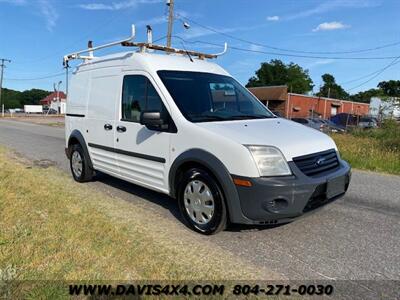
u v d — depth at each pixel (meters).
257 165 3.85
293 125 4.92
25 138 16.38
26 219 4.57
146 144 5.09
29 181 6.71
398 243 4.27
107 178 7.31
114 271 3.36
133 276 3.30
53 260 3.50
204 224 4.34
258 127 4.50
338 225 4.83
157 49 5.85
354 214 5.33
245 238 4.31
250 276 3.41
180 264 3.58
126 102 5.52
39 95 115.62
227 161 4.00
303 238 4.36
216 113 4.88
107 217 4.86
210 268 3.53
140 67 5.25
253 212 3.88
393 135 14.25
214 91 5.23
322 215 5.23
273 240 4.28
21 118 48.62
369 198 6.33
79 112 6.79
